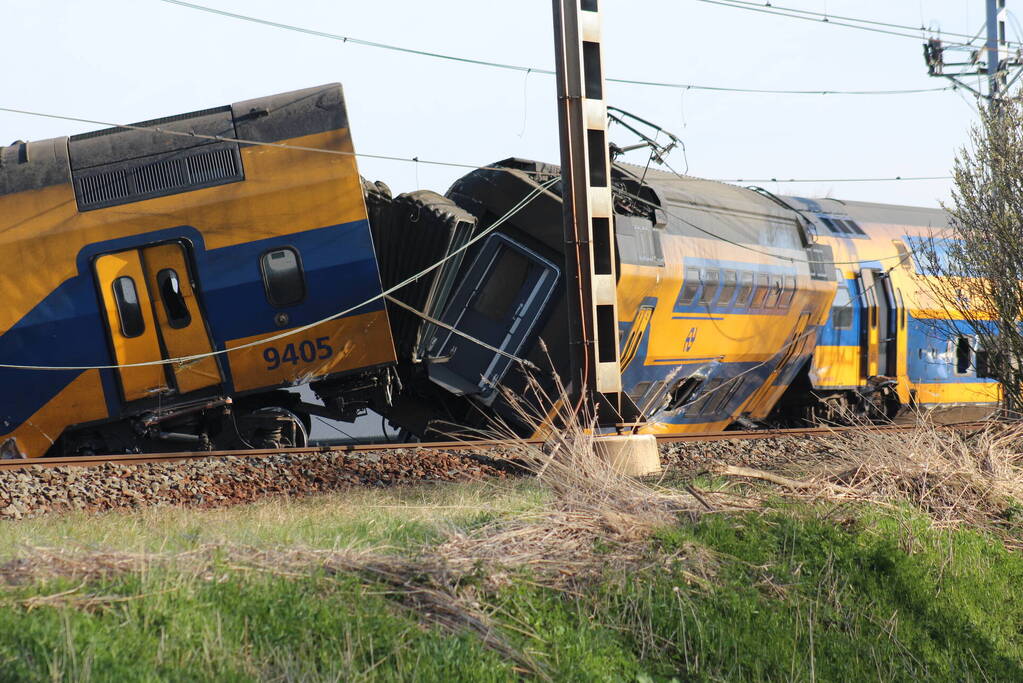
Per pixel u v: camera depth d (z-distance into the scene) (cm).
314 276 5912
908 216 11231
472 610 2397
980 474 4306
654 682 2372
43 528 3291
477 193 6669
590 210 5244
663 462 5541
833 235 9588
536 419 6341
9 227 5662
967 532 3775
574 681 2212
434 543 2850
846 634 2858
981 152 5931
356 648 2097
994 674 2970
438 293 6412
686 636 2589
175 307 5862
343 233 5944
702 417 8119
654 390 7225
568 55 5244
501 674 2134
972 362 10575
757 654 2598
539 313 6359
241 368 5919
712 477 3997
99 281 5741
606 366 5325
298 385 6009
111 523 3456
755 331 8044
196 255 5831
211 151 5916
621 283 6262
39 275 5678
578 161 5231
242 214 5866
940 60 10181
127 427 5916
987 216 5900
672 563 2905
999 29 10356
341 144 5972
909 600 3159
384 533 3025
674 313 7012
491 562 2670
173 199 5841
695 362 7475
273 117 6003
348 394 6203
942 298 6562
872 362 9706
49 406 5738
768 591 2967
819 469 4375
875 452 4316
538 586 2636
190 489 4672
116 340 5769
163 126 5972
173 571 2303
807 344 8894
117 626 2011
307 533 2989
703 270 7225
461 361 6456
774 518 3431
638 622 2581
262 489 4791
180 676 1848
